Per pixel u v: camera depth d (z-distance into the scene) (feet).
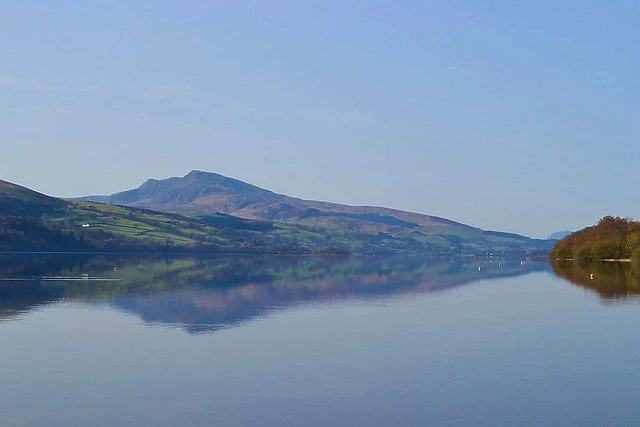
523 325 124.26
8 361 89.04
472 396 72.54
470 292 201.57
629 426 62.49
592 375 82.43
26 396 71.97
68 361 88.99
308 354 94.38
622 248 462.19
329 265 445.78
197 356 92.38
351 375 81.61
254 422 63.36
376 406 68.59
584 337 110.52
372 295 187.01
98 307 148.87
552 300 173.58
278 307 151.74
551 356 94.07
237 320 128.67
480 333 114.11
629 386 76.89
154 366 86.22
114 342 102.99
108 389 74.79
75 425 62.54
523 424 63.10
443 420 64.28
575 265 414.62
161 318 130.82
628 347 100.94
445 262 572.92
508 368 85.87
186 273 297.94
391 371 83.92
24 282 223.92
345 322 126.72
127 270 314.14
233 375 81.30
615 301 170.09
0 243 577.02
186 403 69.46
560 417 65.26
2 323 123.24
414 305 158.81
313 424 62.90
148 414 65.77
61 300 163.73
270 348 98.53
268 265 424.46
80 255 536.83
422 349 98.73
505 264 502.38
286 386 76.33
